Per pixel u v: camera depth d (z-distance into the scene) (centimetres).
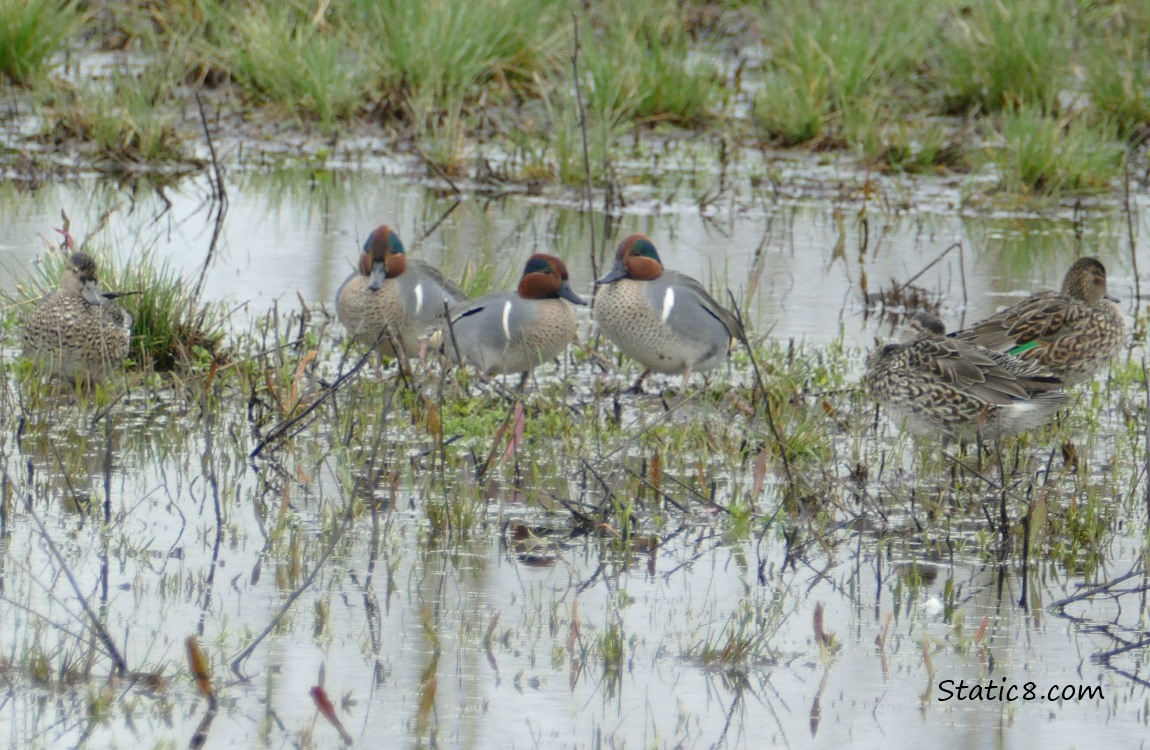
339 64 2486
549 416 1168
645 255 1300
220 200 1919
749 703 745
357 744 694
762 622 841
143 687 744
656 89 2381
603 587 883
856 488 1059
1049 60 2377
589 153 2120
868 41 2402
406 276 1309
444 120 2309
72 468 1052
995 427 1084
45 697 734
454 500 975
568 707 735
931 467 1109
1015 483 1073
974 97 2392
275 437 1093
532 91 2417
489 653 790
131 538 930
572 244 1781
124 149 2123
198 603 839
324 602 840
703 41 2677
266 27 2405
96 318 1191
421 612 833
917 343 1118
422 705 723
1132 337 1484
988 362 1084
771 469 1091
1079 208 2031
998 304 1591
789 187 2109
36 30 2362
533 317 1245
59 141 2177
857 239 1852
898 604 870
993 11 2442
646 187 2098
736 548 952
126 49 2545
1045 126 2100
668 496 1002
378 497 1019
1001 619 852
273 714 720
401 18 2425
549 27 2506
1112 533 983
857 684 769
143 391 1239
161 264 1620
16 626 802
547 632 818
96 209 1873
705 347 1280
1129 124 2273
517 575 896
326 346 1395
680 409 1257
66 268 1202
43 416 1142
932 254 1794
